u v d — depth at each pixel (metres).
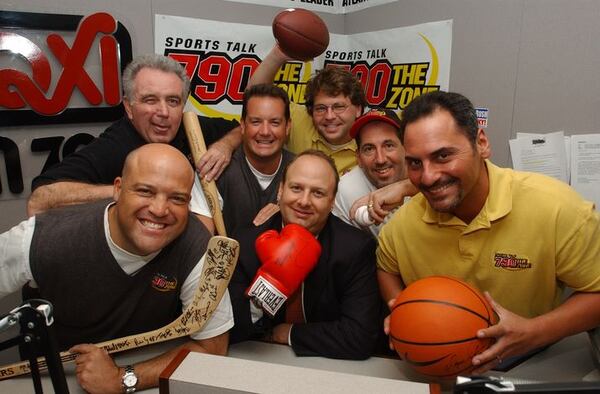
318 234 1.40
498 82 2.04
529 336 1.02
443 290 0.98
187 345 1.23
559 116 1.86
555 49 1.84
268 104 1.77
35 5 1.99
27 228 1.22
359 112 2.09
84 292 1.22
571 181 1.86
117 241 1.17
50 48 2.04
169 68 1.66
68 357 1.14
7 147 2.03
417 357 0.96
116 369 1.12
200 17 2.37
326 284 1.36
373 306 1.33
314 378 0.87
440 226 1.22
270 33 2.58
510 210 1.14
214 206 1.59
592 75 1.75
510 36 1.97
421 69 2.37
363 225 1.55
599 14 1.71
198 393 0.85
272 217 1.46
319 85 2.04
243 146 1.89
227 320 1.26
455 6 2.17
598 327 1.18
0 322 0.76
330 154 2.15
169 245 1.23
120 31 2.16
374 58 2.62
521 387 0.55
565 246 1.13
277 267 1.17
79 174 1.59
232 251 1.16
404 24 2.43
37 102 2.04
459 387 0.57
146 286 1.24
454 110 1.04
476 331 0.95
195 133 1.68
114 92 2.19
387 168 1.69
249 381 0.85
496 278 1.21
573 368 1.17
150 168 1.08
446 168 1.04
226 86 2.50
